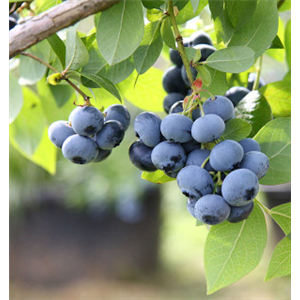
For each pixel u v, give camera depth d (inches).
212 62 17.7
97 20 17.7
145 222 102.9
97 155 18.1
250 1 18.3
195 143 17.0
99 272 105.3
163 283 101.8
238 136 17.1
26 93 24.7
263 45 18.3
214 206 16.4
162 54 23.7
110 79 18.8
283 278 95.5
